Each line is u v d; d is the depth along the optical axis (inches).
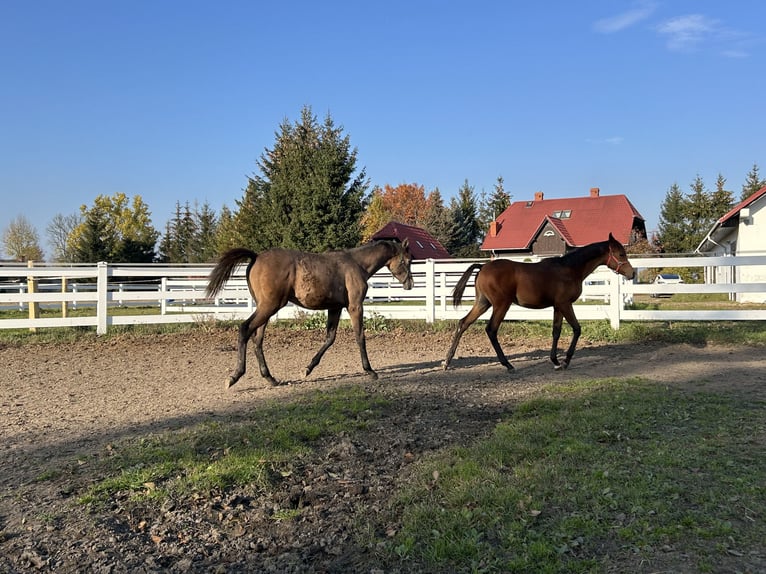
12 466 176.1
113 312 726.5
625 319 448.5
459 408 237.9
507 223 1920.5
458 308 521.3
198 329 506.9
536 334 454.0
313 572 121.0
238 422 218.1
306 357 387.2
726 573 108.8
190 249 2506.2
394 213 2844.5
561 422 204.5
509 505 140.5
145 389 287.6
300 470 173.0
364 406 235.9
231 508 148.9
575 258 329.4
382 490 159.2
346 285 302.5
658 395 241.9
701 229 1807.3
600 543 122.3
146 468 169.0
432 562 120.0
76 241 1903.3
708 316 430.3
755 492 140.0
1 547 129.3
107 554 127.3
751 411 212.2
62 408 248.4
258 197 1369.3
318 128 1223.5
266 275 285.3
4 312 780.6
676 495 140.6
